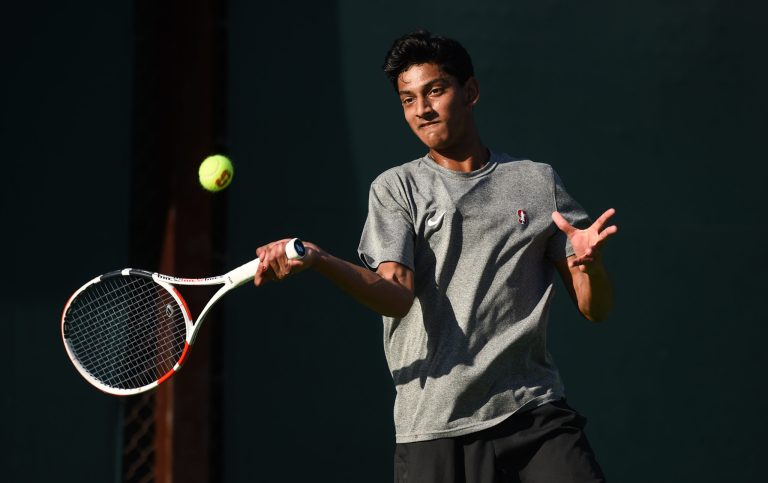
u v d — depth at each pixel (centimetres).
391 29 1773
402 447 1031
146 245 1692
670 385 1819
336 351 1709
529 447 1014
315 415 1695
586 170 1828
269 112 1727
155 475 1653
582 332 1797
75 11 1692
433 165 1058
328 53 1750
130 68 1700
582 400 1788
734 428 1834
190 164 1689
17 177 1658
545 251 1062
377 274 966
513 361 1014
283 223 1712
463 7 1806
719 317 1848
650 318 1825
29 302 1641
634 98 1856
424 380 1014
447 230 1020
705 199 1864
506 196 1041
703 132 1873
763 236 1873
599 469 1010
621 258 1827
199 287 1662
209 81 1702
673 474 1808
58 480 1627
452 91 1038
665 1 1880
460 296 1014
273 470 1678
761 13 1909
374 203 1048
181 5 1719
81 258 1659
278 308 1702
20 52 1675
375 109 1755
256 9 1739
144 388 1075
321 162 1733
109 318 1571
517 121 1811
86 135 1680
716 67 1888
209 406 1645
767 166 1888
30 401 1628
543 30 1833
